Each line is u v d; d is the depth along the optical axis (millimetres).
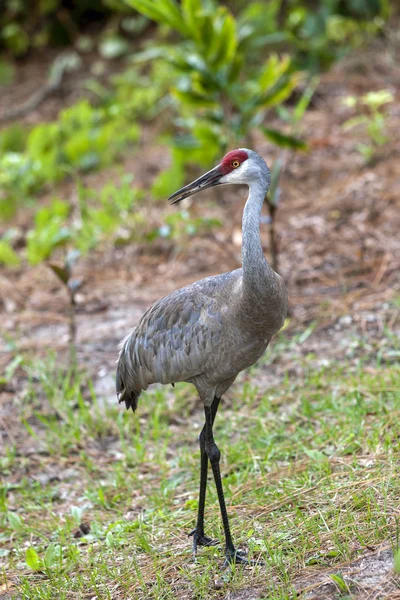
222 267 13820
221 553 7656
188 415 10703
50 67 24172
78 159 18141
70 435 10500
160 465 9680
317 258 13523
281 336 11758
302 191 15680
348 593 6562
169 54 16203
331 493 8023
